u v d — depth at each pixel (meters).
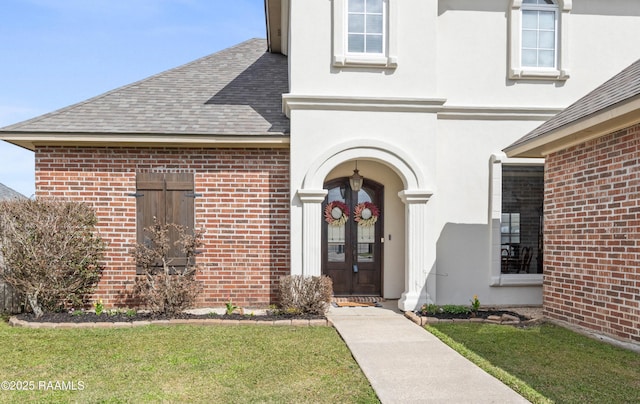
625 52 10.46
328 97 9.26
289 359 6.12
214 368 5.74
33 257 8.22
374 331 7.68
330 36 9.48
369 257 10.89
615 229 6.92
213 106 10.43
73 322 7.94
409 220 9.48
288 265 9.77
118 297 9.50
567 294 8.02
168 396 4.86
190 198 9.69
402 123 9.51
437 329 7.84
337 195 10.88
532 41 10.34
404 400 4.72
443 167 10.06
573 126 7.11
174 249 9.61
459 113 10.05
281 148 9.84
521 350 6.59
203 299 9.67
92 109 9.95
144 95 10.70
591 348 6.69
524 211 10.34
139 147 9.62
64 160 9.47
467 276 10.04
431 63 9.60
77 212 8.73
